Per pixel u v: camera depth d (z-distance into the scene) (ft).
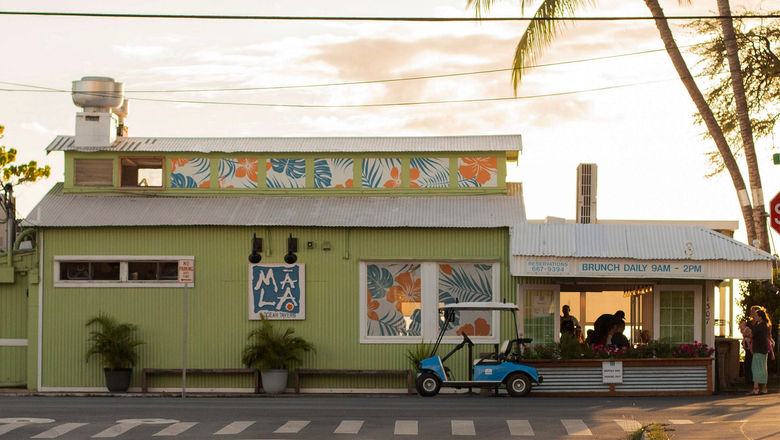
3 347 87.92
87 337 84.74
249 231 84.43
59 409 64.85
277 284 84.02
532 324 82.84
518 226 81.56
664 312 83.46
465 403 69.77
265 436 50.62
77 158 89.81
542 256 79.15
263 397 79.36
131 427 54.08
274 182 88.89
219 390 83.66
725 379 81.30
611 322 84.23
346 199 87.97
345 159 88.69
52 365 84.64
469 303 76.13
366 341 83.41
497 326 82.58
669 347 78.18
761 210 87.25
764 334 76.79
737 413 61.16
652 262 78.84
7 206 93.45
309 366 83.51
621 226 81.05
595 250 79.30
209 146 90.07
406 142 90.99
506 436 50.72
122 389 83.25
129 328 84.07
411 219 83.87
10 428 53.42
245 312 84.12
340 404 69.62
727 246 79.36
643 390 77.05
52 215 85.66
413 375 82.74
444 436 50.67
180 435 50.98
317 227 83.92
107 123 89.92
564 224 81.30
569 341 77.92
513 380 75.20
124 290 84.79
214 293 84.28
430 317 83.30
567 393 76.69
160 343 84.33
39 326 84.94
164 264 85.05
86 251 85.05
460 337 82.79
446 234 83.46
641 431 50.24
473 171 88.22
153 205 87.45
